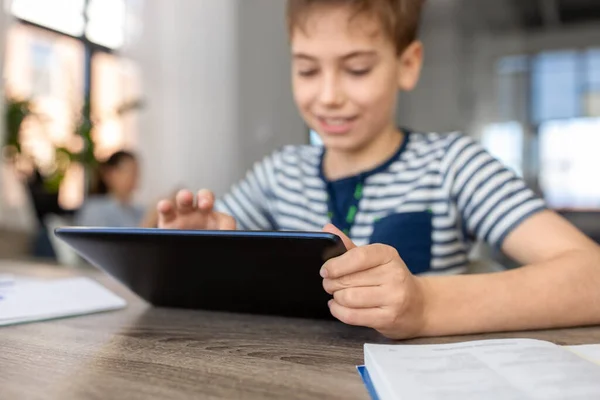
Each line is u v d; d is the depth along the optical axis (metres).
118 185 2.94
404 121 5.62
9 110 3.01
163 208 0.61
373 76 0.70
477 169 0.73
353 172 0.83
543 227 0.61
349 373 0.33
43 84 3.82
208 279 0.48
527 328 0.46
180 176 4.55
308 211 0.86
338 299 0.42
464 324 0.44
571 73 5.55
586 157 5.55
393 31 0.70
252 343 0.41
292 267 0.42
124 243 0.46
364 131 0.74
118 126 4.52
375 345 0.35
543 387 0.27
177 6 4.55
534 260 0.59
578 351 0.36
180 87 4.56
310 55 0.70
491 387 0.27
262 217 0.95
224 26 4.45
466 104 5.58
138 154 4.55
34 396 0.29
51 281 0.71
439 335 0.44
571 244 0.57
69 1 4.09
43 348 0.40
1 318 0.48
